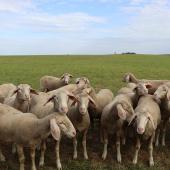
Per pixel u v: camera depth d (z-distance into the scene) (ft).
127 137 40.14
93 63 200.13
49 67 163.02
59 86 66.64
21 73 127.85
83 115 33.88
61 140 39.52
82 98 33.55
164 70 143.84
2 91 47.52
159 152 36.27
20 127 29.27
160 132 41.27
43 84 69.21
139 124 30.01
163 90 36.99
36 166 32.48
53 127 26.50
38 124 28.66
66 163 33.37
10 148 37.09
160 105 37.73
